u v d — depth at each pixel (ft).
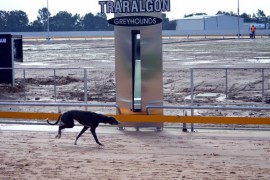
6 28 433.07
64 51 185.57
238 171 38.11
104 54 167.63
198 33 307.99
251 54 154.81
